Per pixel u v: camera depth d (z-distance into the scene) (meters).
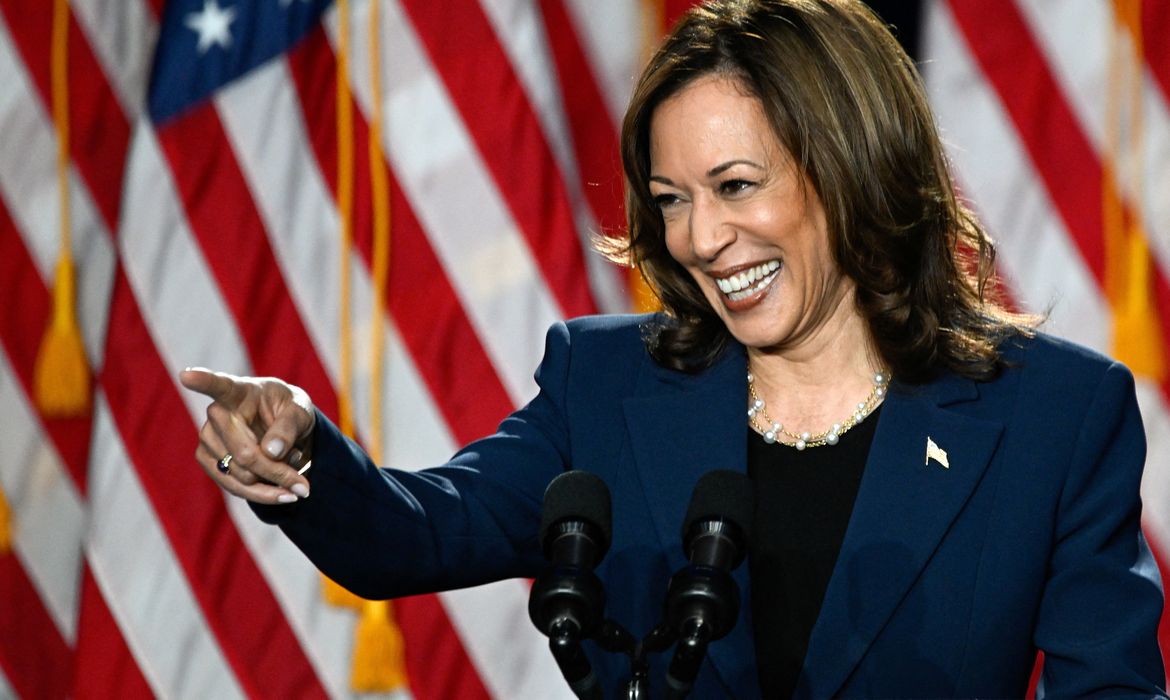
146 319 12.25
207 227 12.31
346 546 5.58
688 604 4.36
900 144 5.82
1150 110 12.91
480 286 12.40
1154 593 5.61
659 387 6.37
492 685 12.61
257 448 4.99
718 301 5.95
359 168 12.48
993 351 6.01
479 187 12.40
